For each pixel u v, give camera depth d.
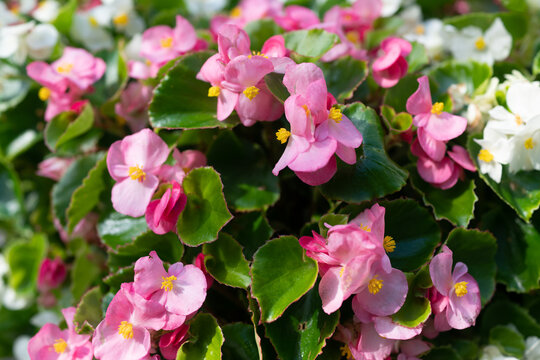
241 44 0.47
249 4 0.60
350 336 0.46
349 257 0.45
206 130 0.51
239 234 0.49
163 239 0.48
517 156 0.49
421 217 0.48
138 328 0.46
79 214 0.52
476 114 0.50
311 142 0.45
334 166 0.46
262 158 0.51
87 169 0.54
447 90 0.52
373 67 0.51
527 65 0.58
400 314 0.46
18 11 0.65
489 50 0.57
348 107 0.49
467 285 0.47
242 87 0.47
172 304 0.46
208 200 0.48
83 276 0.55
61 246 0.60
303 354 0.46
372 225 0.45
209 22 0.62
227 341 0.47
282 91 0.47
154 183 0.48
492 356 0.50
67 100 0.54
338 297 0.45
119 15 0.63
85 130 0.55
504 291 0.52
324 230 0.46
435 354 0.49
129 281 0.48
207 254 0.48
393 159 0.51
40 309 0.61
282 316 0.47
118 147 0.48
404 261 0.48
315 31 0.51
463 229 0.48
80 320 0.48
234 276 0.47
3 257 0.62
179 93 0.50
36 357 0.48
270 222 0.51
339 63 0.52
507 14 0.58
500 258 0.50
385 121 0.49
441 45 0.59
